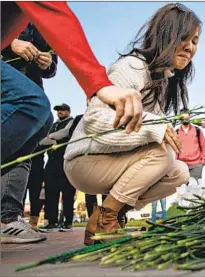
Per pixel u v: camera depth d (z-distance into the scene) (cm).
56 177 588
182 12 237
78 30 131
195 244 150
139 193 232
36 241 310
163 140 213
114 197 230
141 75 232
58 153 579
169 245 150
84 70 129
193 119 156
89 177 239
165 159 229
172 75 242
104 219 230
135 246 149
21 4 131
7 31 167
